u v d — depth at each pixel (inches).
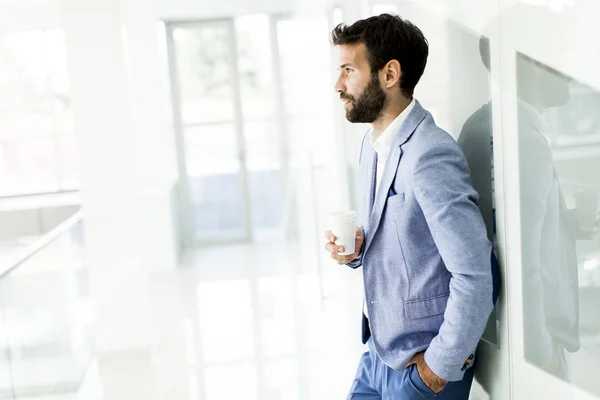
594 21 40.3
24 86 256.4
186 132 277.6
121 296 164.6
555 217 46.8
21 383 102.3
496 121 53.9
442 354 52.1
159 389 126.3
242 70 276.8
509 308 55.1
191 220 277.3
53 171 261.3
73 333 141.3
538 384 51.8
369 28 56.3
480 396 62.7
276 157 279.4
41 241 121.9
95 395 127.7
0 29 245.4
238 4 248.2
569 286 46.1
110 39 167.6
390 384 58.6
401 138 56.2
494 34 52.6
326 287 173.0
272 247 264.1
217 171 279.3
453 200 50.9
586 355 45.3
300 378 122.4
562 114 44.7
